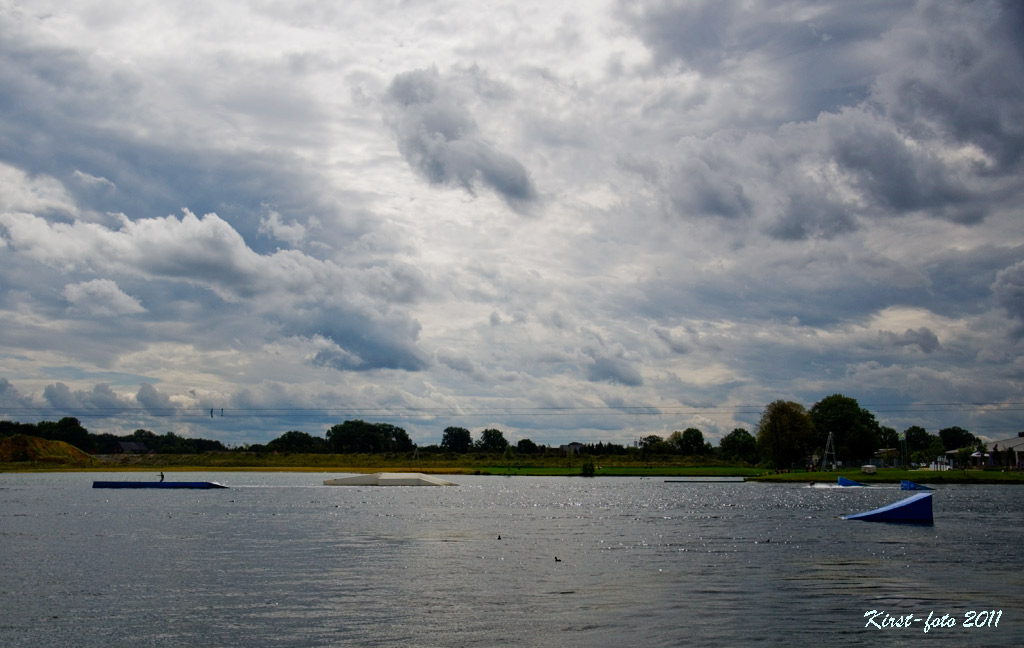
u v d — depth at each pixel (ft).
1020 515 297.94
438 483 578.25
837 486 566.77
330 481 568.41
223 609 122.31
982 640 105.29
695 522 273.75
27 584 143.64
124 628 111.04
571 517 295.28
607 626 111.45
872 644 102.73
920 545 201.98
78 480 654.94
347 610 121.70
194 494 447.42
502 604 125.90
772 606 124.26
